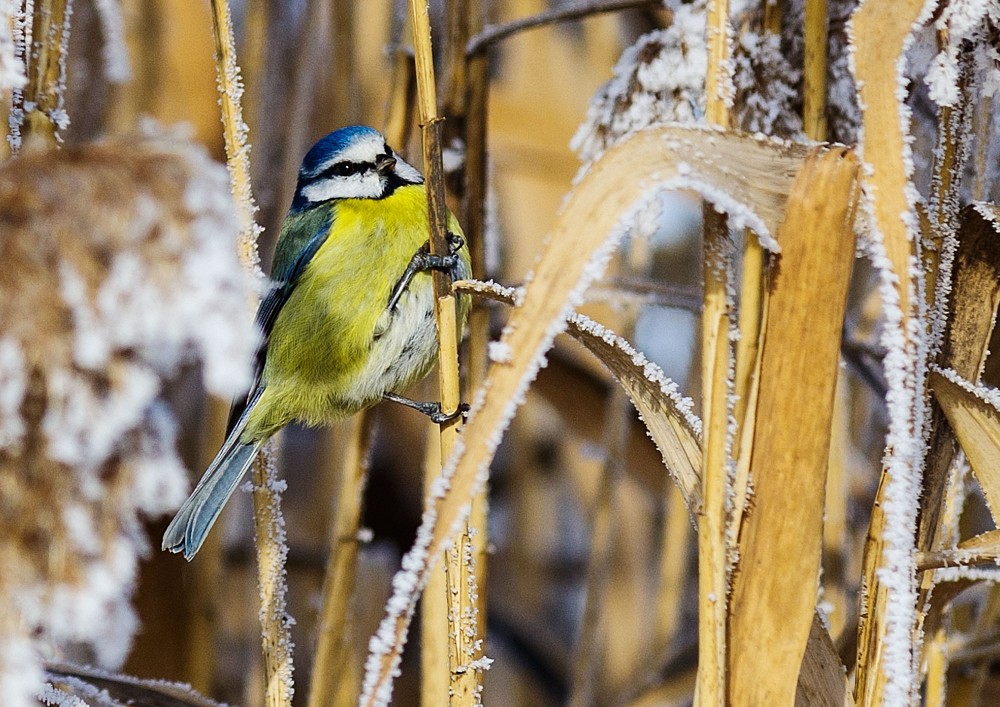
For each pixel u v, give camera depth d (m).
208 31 8.83
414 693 9.31
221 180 2.32
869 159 3.56
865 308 7.02
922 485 4.18
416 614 9.44
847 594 6.60
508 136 9.38
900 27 3.57
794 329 3.63
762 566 3.65
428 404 6.40
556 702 9.58
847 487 6.36
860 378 6.95
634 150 3.43
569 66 9.58
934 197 4.18
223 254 2.24
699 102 4.64
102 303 2.18
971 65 4.12
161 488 2.39
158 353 2.31
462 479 3.25
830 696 3.89
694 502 3.79
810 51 4.32
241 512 7.47
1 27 3.12
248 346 2.27
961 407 3.98
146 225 2.20
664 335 11.42
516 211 9.48
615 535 9.84
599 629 7.69
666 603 8.12
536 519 10.13
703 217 3.75
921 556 3.99
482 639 5.56
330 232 6.75
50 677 4.42
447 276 4.43
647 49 4.72
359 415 6.45
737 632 3.66
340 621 5.89
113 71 5.55
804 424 3.62
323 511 9.49
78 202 2.20
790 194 3.62
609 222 3.35
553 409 8.79
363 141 6.88
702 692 3.58
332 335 6.69
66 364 2.21
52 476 2.30
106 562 2.35
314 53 7.52
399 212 6.74
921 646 4.22
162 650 7.07
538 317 3.31
